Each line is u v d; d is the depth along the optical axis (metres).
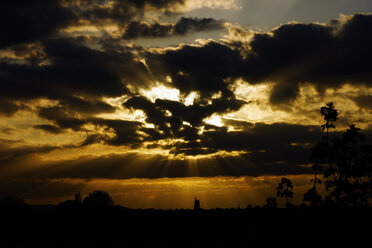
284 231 67.25
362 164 57.94
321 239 59.69
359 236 56.22
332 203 59.25
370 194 57.38
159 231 94.88
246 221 93.94
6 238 80.88
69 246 67.81
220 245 65.19
